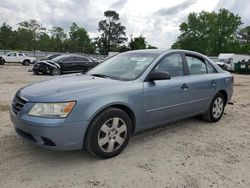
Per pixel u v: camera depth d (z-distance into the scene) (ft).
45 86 13.07
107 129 12.50
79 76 15.44
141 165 12.30
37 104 11.54
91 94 12.05
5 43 278.67
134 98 13.38
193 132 17.12
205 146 14.84
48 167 11.88
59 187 10.39
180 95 15.74
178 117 16.25
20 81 42.70
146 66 14.76
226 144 15.26
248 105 26.68
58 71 56.13
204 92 17.57
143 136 16.02
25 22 252.21
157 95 14.40
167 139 15.69
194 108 17.12
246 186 10.94
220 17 254.88
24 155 12.90
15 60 106.83
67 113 11.31
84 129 11.73
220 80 18.93
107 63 17.07
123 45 321.93
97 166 12.09
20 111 11.96
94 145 12.11
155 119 14.75
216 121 19.52
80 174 11.37
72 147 11.65
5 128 16.52
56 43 290.15
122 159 12.84
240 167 12.51
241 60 108.88
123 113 12.96
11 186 10.34
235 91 37.60
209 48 256.93
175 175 11.55
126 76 14.53
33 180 10.81
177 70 16.20
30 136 11.84
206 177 11.49
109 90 12.67
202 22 259.19
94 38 320.09
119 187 10.53
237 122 19.85
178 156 13.41
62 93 11.83
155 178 11.25
